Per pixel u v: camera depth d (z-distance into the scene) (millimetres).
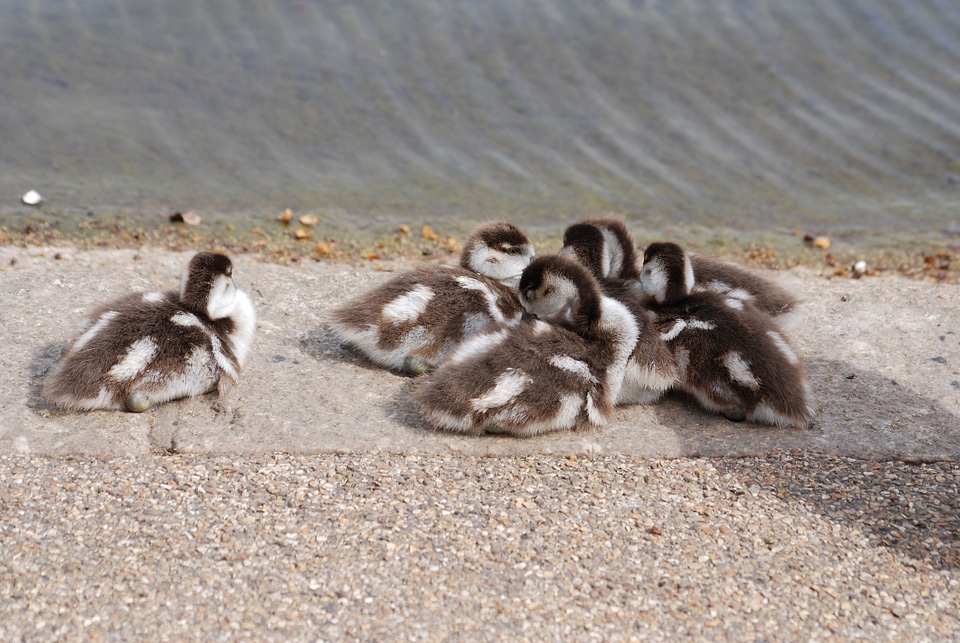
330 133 12766
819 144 13148
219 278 6941
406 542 5387
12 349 7320
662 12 15844
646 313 7289
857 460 6480
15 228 10203
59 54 13602
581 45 14867
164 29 14438
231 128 12664
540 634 4766
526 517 5680
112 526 5414
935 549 5543
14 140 11945
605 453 6492
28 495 5656
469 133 12977
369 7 15469
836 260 10750
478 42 14758
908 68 14641
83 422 6457
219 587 4973
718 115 13609
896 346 8234
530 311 7387
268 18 14930
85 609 4789
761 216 11836
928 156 12977
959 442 6727
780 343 7188
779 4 16250
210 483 5867
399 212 11430
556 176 12328
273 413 6750
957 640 4867
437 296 7449
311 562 5184
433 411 6535
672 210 11828
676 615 4941
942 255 10875
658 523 5695
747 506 5906
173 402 6828
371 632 4715
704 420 7035
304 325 8227
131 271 9094
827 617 4988
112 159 11898
